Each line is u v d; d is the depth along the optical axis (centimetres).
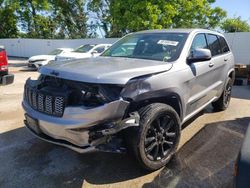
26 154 374
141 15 1609
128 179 312
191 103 392
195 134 446
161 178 314
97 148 284
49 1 3050
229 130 466
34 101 316
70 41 2306
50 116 294
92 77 283
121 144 308
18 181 308
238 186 181
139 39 432
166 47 392
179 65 359
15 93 785
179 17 1847
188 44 393
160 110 312
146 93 303
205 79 430
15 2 2831
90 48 1306
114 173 325
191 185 300
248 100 713
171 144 343
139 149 299
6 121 518
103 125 279
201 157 365
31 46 2691
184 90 361
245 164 183
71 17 3491
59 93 289
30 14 3045
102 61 357
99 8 3234
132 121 290
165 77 328
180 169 334
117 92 285
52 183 305
